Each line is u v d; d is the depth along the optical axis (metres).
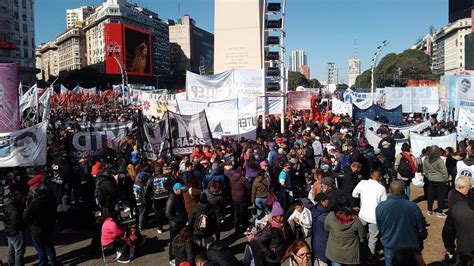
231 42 23.47
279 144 14.23
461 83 18.58
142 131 12.67
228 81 18.97
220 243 6.01
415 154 14.59
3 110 11.70
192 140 13.56
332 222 6.25
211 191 9.09
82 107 38.25
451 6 154.12
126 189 11.16
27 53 105.12
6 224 7.82
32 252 9.22
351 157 10.44
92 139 14.80
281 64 19.75
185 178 9.48
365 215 7.53
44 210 7.81
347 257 6.15
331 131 21.06
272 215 6.61
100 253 9.00
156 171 10.29
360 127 19.72
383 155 12.30
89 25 151.25
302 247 5.74
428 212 10.62
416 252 3.77
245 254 6.56
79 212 10.43
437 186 10.34
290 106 27.59
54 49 180.75
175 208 8.41
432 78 113.00
